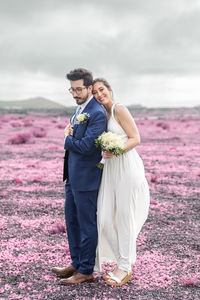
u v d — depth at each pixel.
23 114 62.00
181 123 35.94
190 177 9.49
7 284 3.49
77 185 3.40
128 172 3.41
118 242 3.55
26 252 4.33
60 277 3.70
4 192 7.52
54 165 11.16
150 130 26.78
